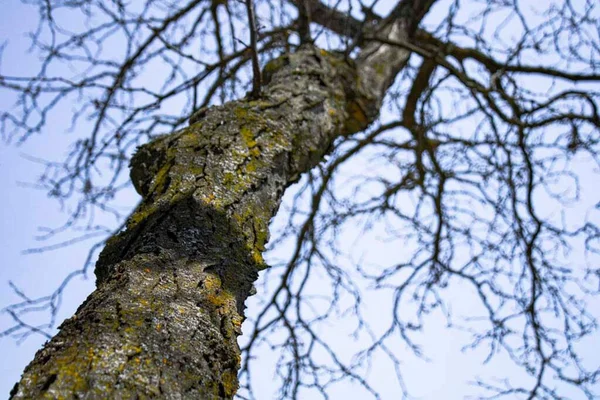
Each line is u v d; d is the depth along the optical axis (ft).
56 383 3.24
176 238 5.24
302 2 11.77
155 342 3.86
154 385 3.53
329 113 9.06
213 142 6.81
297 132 7.95
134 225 5.45
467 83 13.24
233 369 4.27
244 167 6.63
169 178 6.06
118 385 3.39
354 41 11.29
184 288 4.62
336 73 10.62
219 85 13.96
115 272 4.61
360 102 10.82
